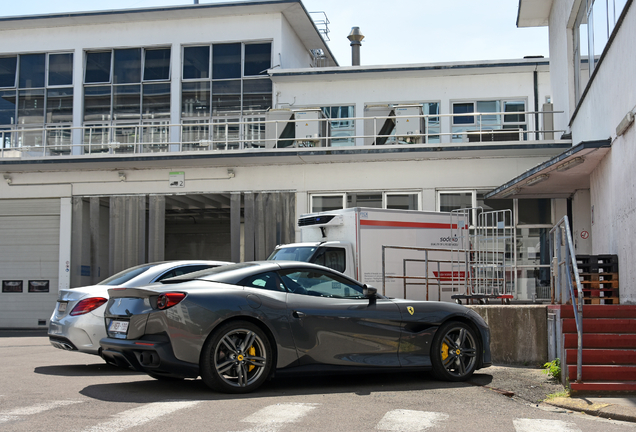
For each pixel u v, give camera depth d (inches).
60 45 970.1
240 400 247.3
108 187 773.3
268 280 277.4
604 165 492.7
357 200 723.4
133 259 759.1
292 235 728.3
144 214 764.6
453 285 547.2
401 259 522.6
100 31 967.0
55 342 363.3
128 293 265.3
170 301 253.0
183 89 946.1
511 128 885.8
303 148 708.0
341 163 728.3
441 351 304.2
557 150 679.1
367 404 244.5
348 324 282.8
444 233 546.6
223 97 937.5
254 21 943.7
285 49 957.8
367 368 285.6
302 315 274.1
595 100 515.8
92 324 349.1
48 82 968.9
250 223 737.0
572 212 665.6
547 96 888.3
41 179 788.0
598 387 269.7
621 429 212.4
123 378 315.9
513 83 893.2
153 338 253.3
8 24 967.6
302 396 260.5
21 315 792.9
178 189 756.6
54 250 789.2
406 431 199.2
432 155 705.0
